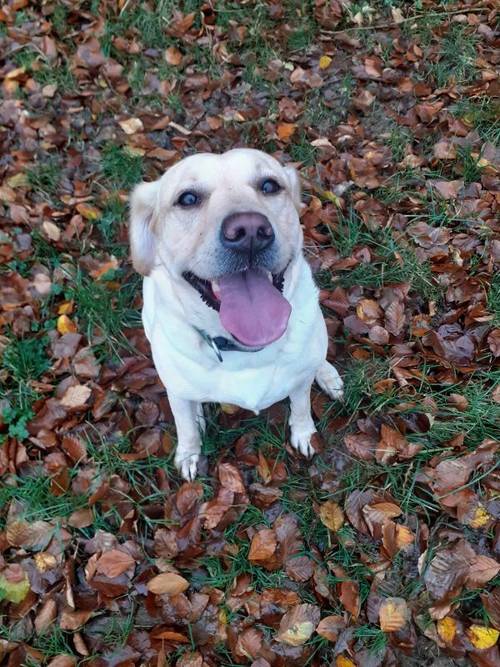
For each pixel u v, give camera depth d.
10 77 1.24
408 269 0.90
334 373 0.80
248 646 0.63
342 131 1.10
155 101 1.20
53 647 0.64
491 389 0.77
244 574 0.68
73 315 0.90
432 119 1.10
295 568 0.67
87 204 1.03
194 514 0.72
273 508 0.73
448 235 0.93
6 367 0.85
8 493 0.74
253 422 0.80
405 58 1.20
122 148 1.12
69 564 0.69
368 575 0.67
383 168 1.04
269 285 0.55
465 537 0.67
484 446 0.71
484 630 0.61
